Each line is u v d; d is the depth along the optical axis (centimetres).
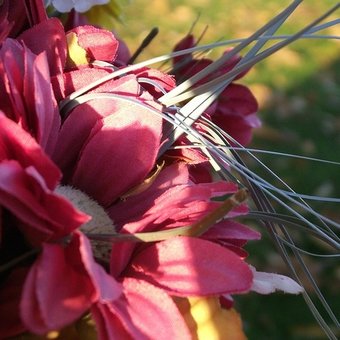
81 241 21
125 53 39
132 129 27
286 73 140
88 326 23
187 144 29
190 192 25
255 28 154
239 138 39
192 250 24
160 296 23
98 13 41
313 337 88
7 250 24
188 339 23
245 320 89
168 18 150
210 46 29
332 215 108
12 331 22
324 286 95
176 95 28
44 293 21
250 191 29
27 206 22
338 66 145
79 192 27
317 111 133
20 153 23
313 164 119
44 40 29
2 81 26
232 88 39
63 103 28
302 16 158
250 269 24
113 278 23
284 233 29
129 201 27
